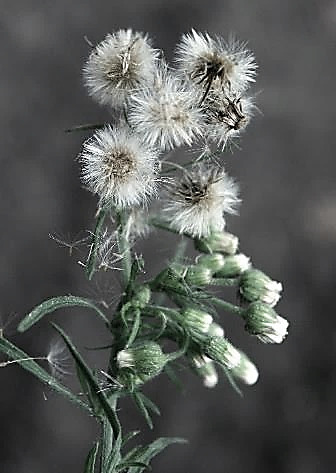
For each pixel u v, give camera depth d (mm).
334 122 420
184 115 199
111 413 194
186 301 207
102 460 196
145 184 200
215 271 212
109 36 208
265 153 411
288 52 424
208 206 210
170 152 222
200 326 203
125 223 206
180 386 211
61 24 416
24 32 413
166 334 206
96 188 199
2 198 392
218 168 212
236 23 420
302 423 389
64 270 386
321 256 403
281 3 426
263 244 399
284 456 386
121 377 199
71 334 375
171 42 416
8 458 373
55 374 213
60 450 377
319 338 395
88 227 379
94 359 375
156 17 418
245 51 206
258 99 414
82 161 200
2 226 389
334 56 426
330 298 399
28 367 197
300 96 420
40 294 382
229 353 201
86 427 382
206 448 383
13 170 396
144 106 199
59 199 395
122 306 204
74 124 404
